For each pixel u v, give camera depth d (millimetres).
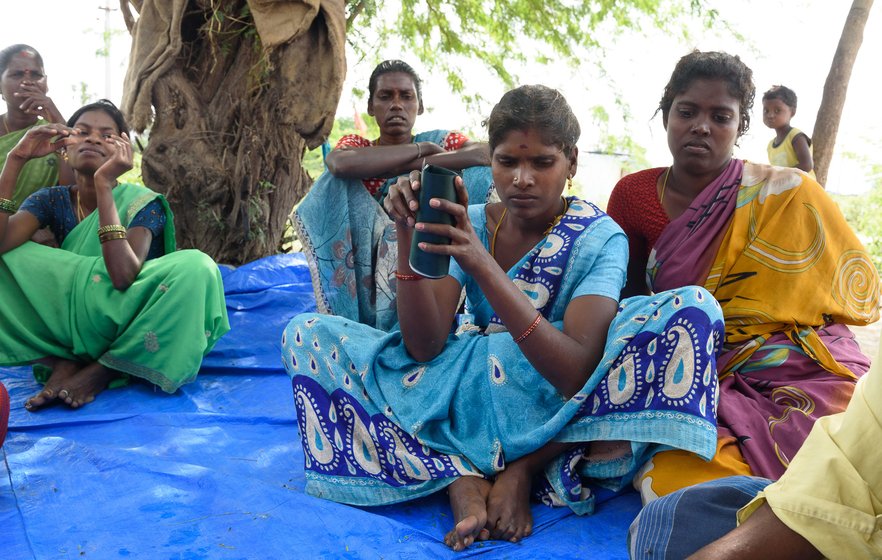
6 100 4559
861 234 9938
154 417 2994
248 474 2533
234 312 4438
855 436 1071
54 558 1946
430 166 1925
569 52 7180
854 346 2580
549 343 2080
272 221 5652
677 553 1399
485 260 1994
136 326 3283
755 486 1448
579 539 2080
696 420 2055
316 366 2350
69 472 2428
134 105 5211
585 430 2189
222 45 5262
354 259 3801
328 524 2104
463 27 7305
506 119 2176
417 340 2287
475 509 2066
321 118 4969
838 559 1076
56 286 3365
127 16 5594
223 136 5348
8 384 3441
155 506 2213
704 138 2602
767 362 2453
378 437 2264
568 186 2375
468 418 2279
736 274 2584
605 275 2252
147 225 3564
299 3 4820
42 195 3633
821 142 7836
